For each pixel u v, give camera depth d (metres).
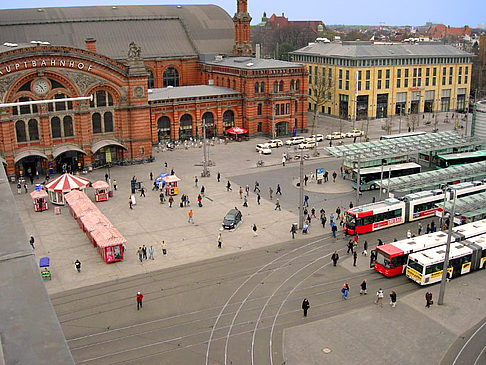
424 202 71.25
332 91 153.75
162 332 44.41
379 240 58.41
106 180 91.19
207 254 60.91
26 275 7.39
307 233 67.06
